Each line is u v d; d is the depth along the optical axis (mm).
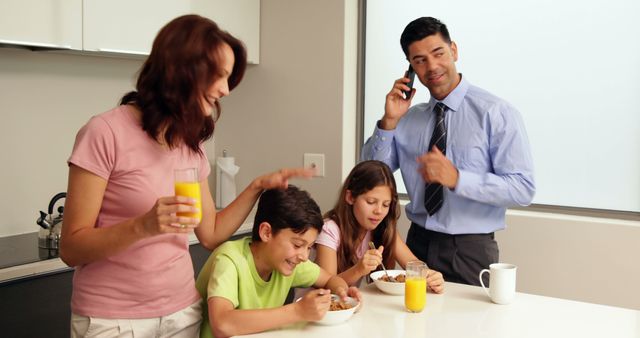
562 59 2744
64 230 1432
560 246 2676
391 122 2383
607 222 2598
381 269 2158
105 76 2896
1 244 2434
